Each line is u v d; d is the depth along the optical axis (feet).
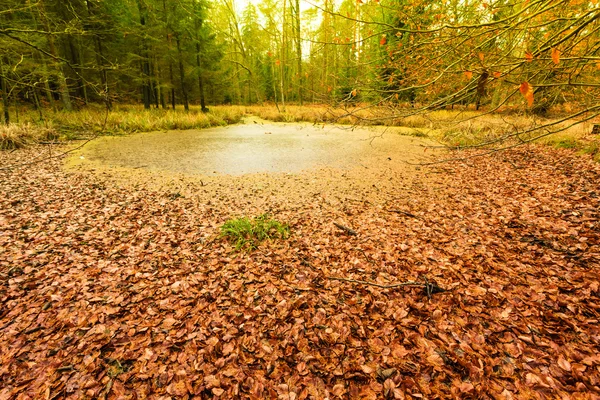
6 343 8.84
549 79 9.03
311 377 7.98
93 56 65.82
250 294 11.38
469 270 12.07
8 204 18.81
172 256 13.98
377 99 11.42
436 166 28.86
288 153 36.06
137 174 26.91
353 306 10.61
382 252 13.97
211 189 23.39
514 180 22.72
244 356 8.66
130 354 8.65
